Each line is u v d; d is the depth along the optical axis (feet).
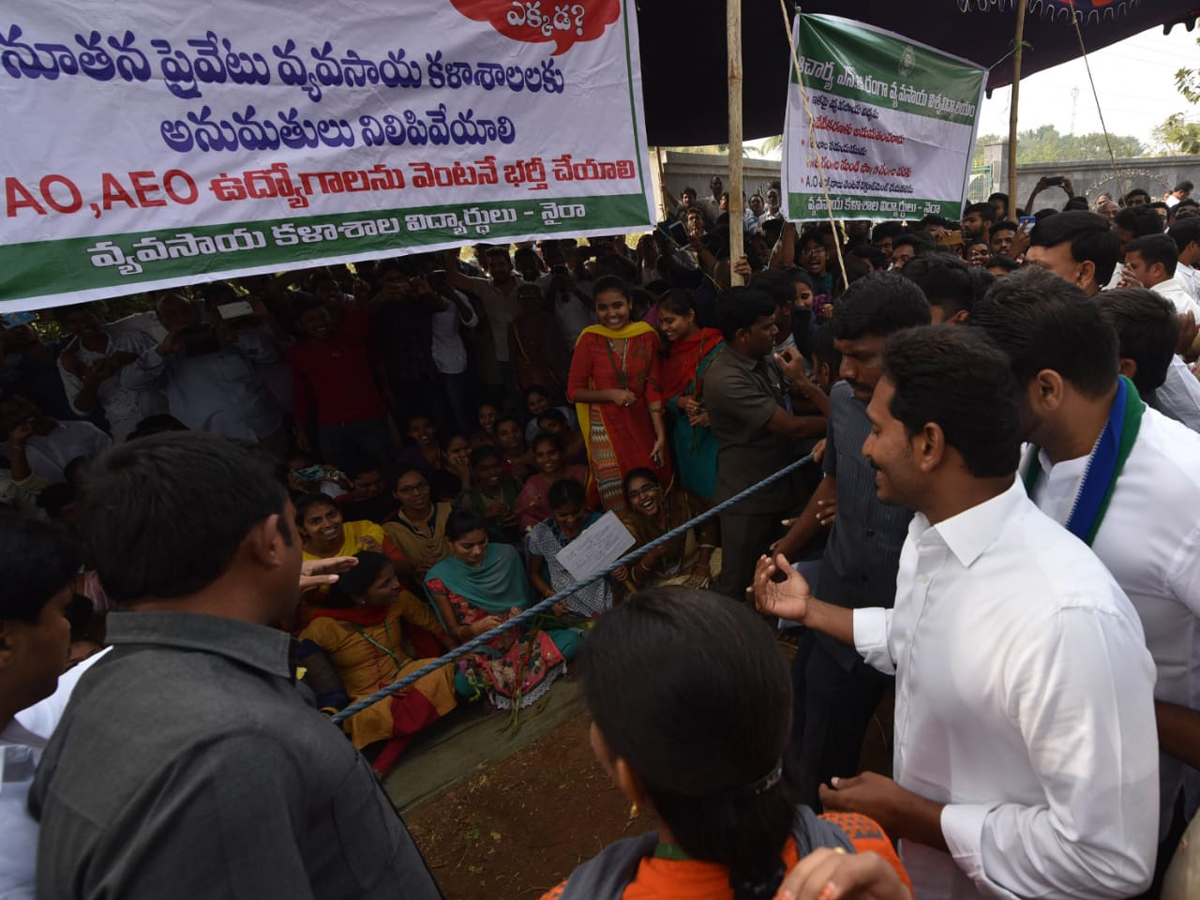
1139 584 3.95
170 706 2.64
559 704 9.85
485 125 9.02
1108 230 7.90
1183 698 4.09
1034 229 8.29
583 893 2.29
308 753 2.85
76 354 11.84
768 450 9.73
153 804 2.48
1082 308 3.84
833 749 6.63
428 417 14.39
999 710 3.35
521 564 11.02
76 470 10.73
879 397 3.54
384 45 8.13
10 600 3.06
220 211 7.23
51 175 6.29
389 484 12.15
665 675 2.04
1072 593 3.09
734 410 9.40
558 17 9.43
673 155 37.65
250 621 3.06
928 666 3.64
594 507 12.85
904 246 15.25
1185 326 8.67
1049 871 3.18
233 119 7.23
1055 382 3.89
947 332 3.38
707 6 19.85
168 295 11.75
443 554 11.25
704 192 39.70
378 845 3.23
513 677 9.86
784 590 5.20
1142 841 3.08
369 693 9.17
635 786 2.25
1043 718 3.09
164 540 2.77
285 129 7.57
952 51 23.98
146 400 12.20
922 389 3.28
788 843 2.33
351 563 5.53
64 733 2.80
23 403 10.70
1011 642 3.20
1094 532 4.01
